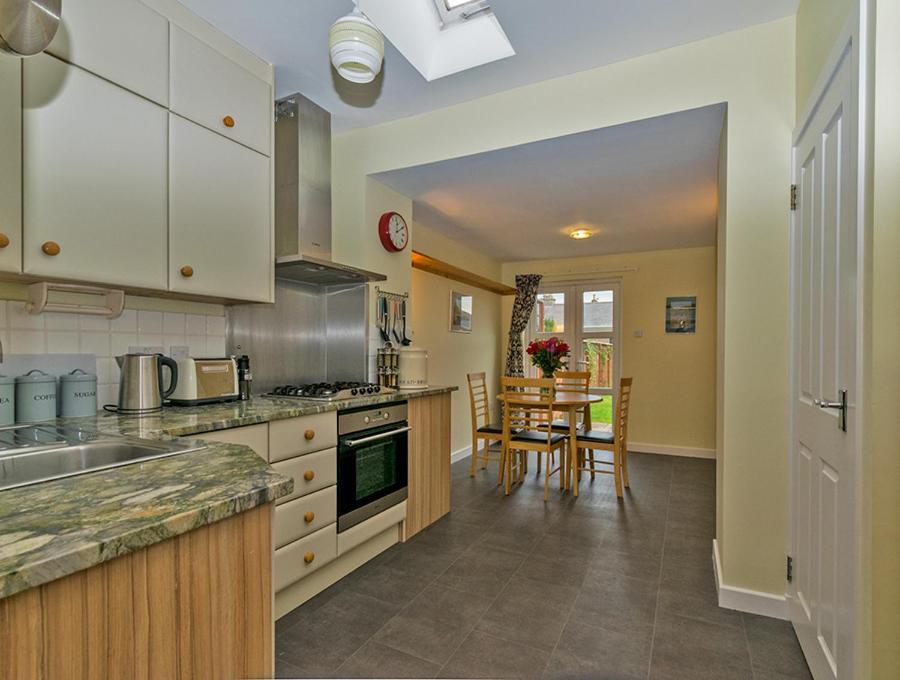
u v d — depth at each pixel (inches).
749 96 79.6
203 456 43.7
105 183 63.7
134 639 26.9
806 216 68.2
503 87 99.7
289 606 78.9
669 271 208.8
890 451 43.3
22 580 21.7
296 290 114.1
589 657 67.7
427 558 99.3
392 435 102.3
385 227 123.1
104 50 63.7
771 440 77.8
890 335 43.4
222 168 79.8
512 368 228.7
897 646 43.2
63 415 67.6
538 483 157.6
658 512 128.7
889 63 43.4
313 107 103.1
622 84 90.2
